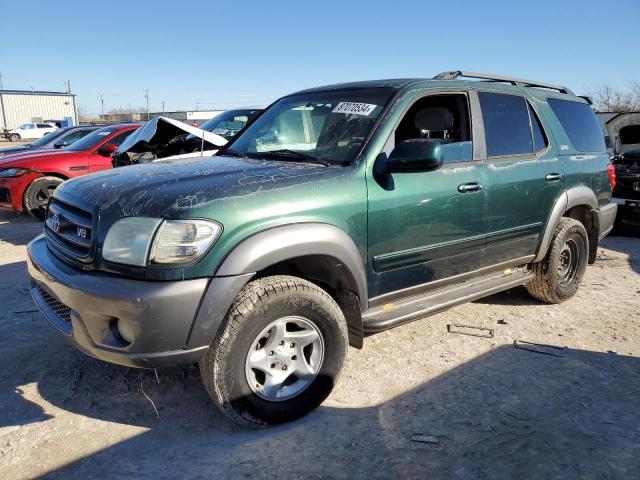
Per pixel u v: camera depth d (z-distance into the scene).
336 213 3.00
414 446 2.78
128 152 7.04
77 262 2.79
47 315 3.03
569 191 4.67
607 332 4.35
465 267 3.88
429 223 3.49
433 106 3.86
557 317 4.67
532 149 4.43
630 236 8.39
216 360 2.65
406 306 3.53
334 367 3.06
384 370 3.61
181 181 2.87
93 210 2.74
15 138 42.56
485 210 3.86
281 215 2.78
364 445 2.79
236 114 8.21
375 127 3.37
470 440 2.83
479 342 4.10
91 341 2.67
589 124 5.31
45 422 2.97
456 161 3.76
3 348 3.87
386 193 3.24
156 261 2.52
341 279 3.12
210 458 2.68
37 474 2.54
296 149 3.66
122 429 2.92
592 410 3.13
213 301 2.57
